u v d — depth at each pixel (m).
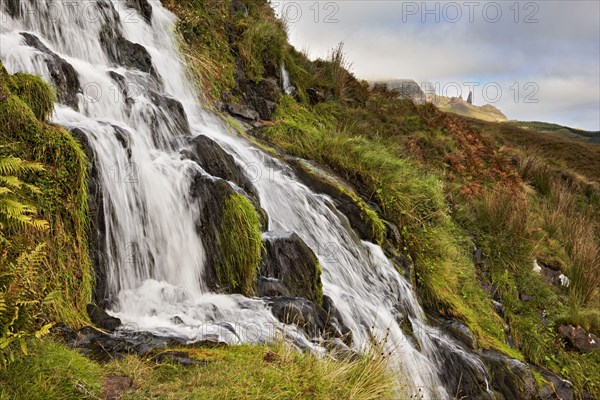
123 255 4.71
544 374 7.48
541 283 9.27
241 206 5.36
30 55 5.45
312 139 8.82
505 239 9.84
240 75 9.70
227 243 5.22
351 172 8.54
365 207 7.64
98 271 4.45
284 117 9.63
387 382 4.16
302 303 5.02
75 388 3.04
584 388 7.73
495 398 6.17
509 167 13.38
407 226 8.30
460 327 7.08
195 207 5.39
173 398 3.17
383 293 6.57
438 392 5.77
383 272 6.97
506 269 9.30
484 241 9.66
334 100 11.88
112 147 4.97
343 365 4.09
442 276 7.93
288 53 11.38
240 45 10.05
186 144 6.21
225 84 9.16
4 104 4.18
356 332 5.48
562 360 8.01
